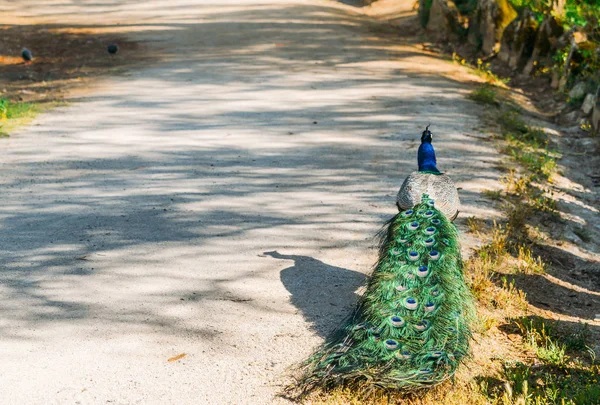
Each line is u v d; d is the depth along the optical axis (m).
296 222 8.98
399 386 4.82
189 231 8.64
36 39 23.64
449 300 5.48
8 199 9.84
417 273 5.62
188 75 18.67
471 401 5.23
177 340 6.14
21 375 5.59
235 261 7.77
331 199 9.89
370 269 7.59
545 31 19.91
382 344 4.99
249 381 5.50
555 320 6.81
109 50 20.89
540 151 13.38
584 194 11.38
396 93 16.83
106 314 6.57
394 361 4.89
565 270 8.35
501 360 5.96
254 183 10.57
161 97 16.38
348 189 10.34
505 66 21.00
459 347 5.12
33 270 7.52
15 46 22.75
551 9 20.58
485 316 6.69
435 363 4.91
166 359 5.84
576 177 12.33
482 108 15.83
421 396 5.16
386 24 26.59
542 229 9.44
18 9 28.91
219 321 6.46
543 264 8.13
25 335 6.19
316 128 13.81
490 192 10.27
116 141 12.88
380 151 12.34
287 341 6.11
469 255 8.06
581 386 5.58
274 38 23.20
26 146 12.56
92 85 17.81
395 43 23.20
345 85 17.58
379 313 5.28
